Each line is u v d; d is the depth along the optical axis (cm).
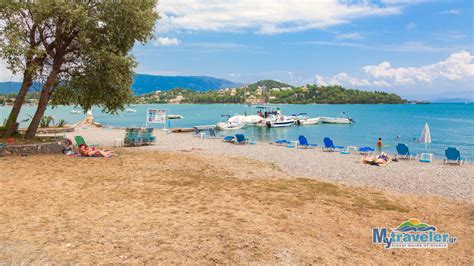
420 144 3447
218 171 1636
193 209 970
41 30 1897
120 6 1911
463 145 3372
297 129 5412
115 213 904
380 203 1148
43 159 1714
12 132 2005
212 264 615
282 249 691
